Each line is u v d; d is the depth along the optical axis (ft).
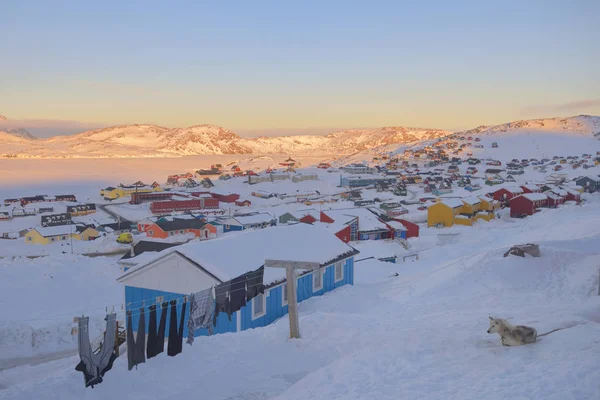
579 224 163.43
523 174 609.01
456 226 281.33
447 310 66.85
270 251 80.43
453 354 38.58
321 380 36.68
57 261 143.64
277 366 45.19
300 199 461.37
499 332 38.78
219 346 50.29
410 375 34.42
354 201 428.15
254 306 72.23
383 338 47.42
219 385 41.29
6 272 125.70
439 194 456.86
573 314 48.96
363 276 128.26
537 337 39.09
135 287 72.69
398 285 96.99
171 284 69.87
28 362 75.51
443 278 88.43
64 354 79.71
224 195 469.16
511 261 87.86
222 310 57.21
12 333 83.15
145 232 302.45
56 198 474.08
